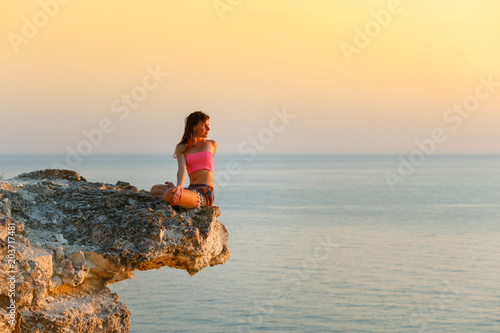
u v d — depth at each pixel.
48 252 6.92
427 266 66.44
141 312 46.16
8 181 8.55
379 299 52.66
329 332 44.03
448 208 135.25
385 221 109.94
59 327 6.60
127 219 7.74
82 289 7.36
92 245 7.44
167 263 8.16
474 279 59.56
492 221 108.56
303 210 130.25
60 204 8.05
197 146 8.94
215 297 50.91
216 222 8.59
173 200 8.20
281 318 46.41
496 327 44.34
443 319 46.53
